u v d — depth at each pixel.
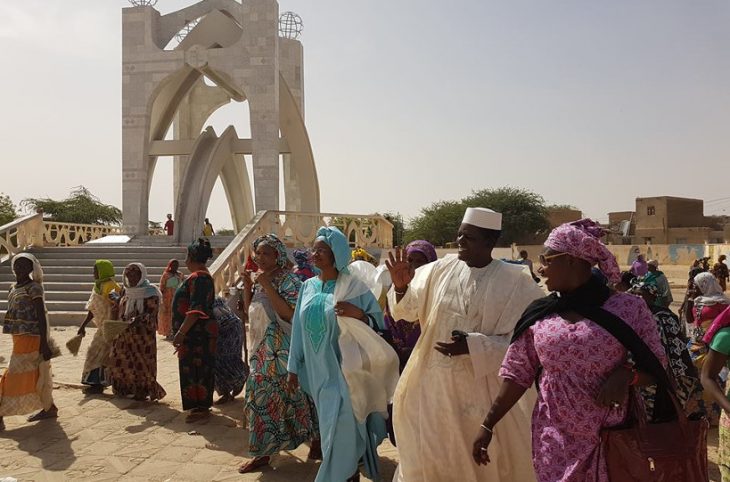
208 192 24.19
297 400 5.11
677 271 38.44
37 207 48.84
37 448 5.60
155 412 6.74
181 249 19.89
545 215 65.12
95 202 52.41
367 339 4.44
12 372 6.17
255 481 4.84
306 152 28.67
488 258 3.91
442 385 3.77
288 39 29.94
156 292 7.25
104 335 7.10
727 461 3.57
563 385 2.73
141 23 25.83
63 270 18.34
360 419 4.38
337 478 4.29
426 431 3.79
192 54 25.33
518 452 3.72
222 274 13.95
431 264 4.11
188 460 5.30
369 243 21.44
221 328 7.15
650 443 2.56
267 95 24.98
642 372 2.65
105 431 6.08
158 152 26.27
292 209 31.27
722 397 3.34
